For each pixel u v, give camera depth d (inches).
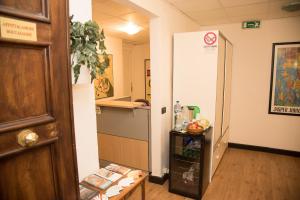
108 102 122.6
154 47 101.1
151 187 106.5
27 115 31.0
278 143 146.8
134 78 247.9
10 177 29.3
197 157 98.3
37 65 31.9
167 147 114.7
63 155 36.1
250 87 149.5
